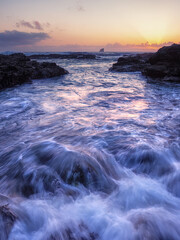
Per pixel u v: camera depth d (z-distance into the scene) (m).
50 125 6.51
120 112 7.94
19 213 2.59
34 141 5.16
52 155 4.05
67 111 8.20
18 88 14.21
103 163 3.98
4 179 3.62
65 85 15.66
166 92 12.17
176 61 19.44
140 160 4.20
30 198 3.11
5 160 4.26
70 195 3.14
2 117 7.45
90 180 3.40
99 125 6.41
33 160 4.07
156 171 3.91
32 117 7.43
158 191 3.30
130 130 5.89
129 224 2.52
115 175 3.77
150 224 2.52
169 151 4.43
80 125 6.45
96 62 51.34
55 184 3.33
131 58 31.58
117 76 21.31
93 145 4.82
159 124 6.41
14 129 6.19
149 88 13.69
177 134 5.54
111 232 2.42
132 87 14.23
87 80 18.41
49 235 2.36
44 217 2.63
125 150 4.54
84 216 2.68
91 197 3.12
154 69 18.56
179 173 3.76
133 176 3.75
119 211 2.80
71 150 4.16
